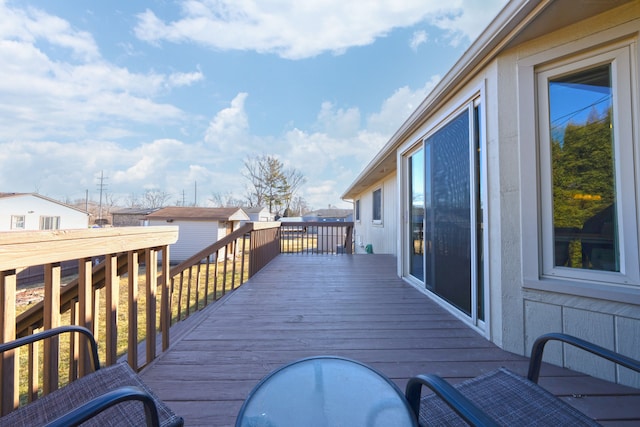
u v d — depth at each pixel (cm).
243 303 324
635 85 171
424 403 116
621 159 176
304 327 253
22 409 104
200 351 207
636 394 160
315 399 97
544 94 202
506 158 213
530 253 202
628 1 169
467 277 266
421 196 394
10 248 108
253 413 91
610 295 173
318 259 662
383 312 294
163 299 209
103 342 416
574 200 193
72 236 133
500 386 121
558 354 191
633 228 172
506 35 202
